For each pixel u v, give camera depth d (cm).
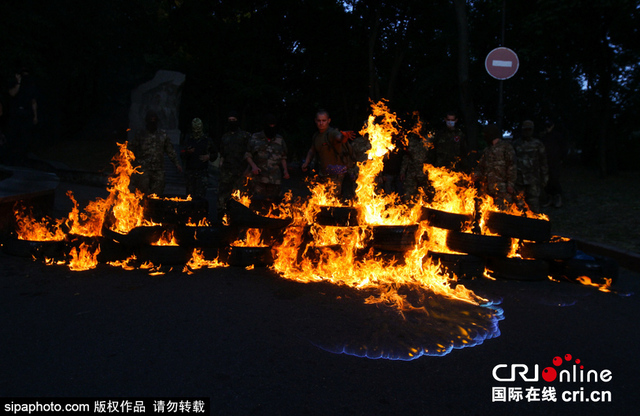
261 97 2831
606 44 1852
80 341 373
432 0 2491
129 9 2509
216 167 1980
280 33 2903
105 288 516
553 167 1226
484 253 610
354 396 303
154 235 631
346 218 620
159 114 2520
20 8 1927
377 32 2675
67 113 2456
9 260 631
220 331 401
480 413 290
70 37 2239
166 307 457
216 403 288
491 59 1047
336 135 751
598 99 2255
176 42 3095
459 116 2677
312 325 422
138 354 352
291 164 2536
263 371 331
